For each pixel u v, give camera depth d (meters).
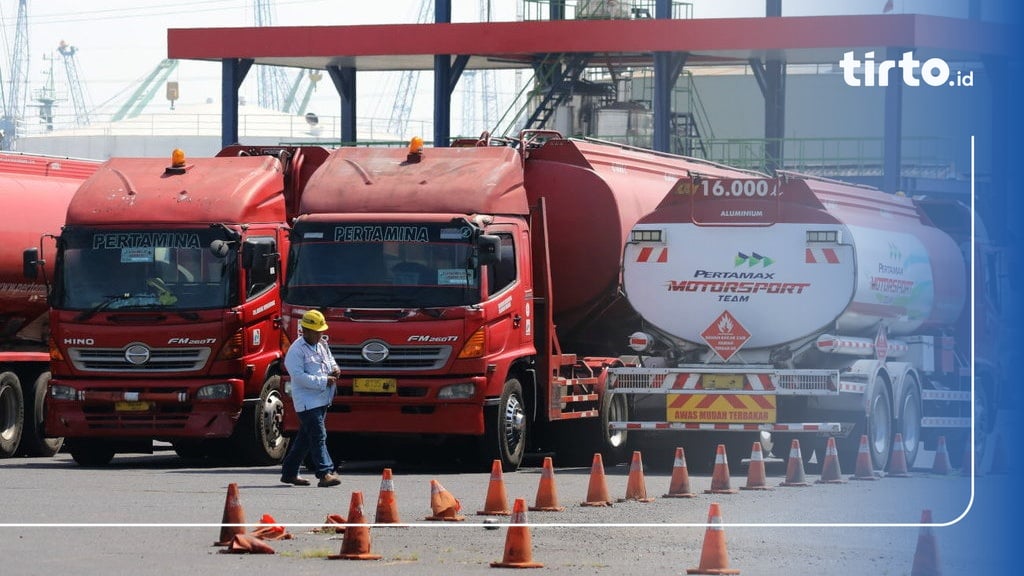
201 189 38.50
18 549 21.59
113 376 37.59
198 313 37.41
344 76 86.31
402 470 36.91
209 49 79.56
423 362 35.06
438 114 78.50
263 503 27.88
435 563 20.64
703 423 36.44
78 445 38.94
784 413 36.25
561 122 85.56
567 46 76.44
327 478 31.38
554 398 37.97
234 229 37.88
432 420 35.16
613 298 40.50
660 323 37.00
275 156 41.66
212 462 40.44
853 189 40.62
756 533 24.45
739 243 36.59
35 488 30.70
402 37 78.06
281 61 84.38
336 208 36.16
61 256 38.09
